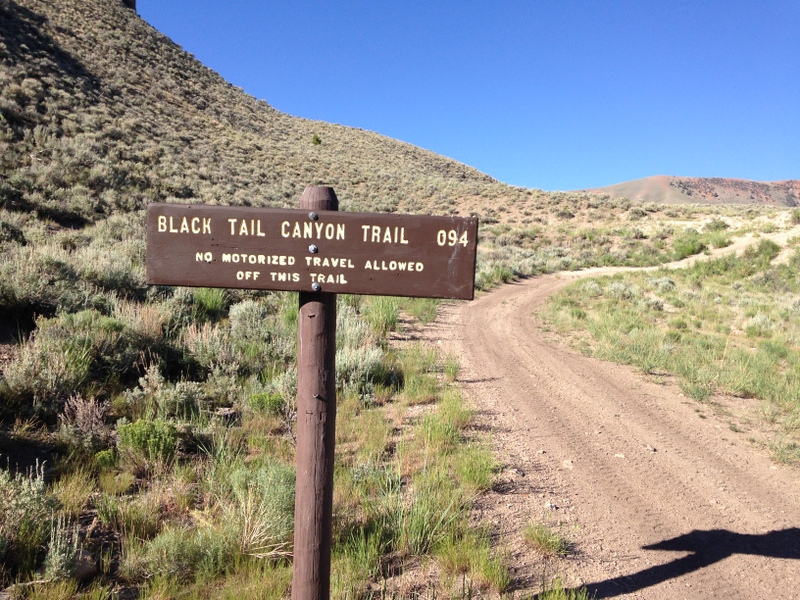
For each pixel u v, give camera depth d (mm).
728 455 6770
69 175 23031
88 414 5520
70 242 14430
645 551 4500
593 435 7207
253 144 50688
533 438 6930
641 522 4980
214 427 5941
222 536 3857
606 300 20734
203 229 2814
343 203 42688
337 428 6379
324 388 2865
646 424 7801
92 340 7141
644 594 3900
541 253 38531
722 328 15852
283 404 6727
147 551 3803
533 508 5043
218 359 7953
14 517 3703
